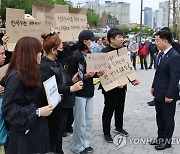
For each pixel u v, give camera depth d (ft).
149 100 28.19
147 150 15.52
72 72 13.69
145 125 19.84
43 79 10.70
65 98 11.77
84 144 14.92
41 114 8.57
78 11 17.79
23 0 85.66
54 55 11.60
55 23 16.71
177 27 99.25
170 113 15.23
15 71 8.48
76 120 14.21
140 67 62.54
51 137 12.21
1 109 8.86
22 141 8.63
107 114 16.48
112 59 15.93
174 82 14.34
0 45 10.90
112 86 15.67
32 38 8.73
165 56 14.84
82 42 13.73
